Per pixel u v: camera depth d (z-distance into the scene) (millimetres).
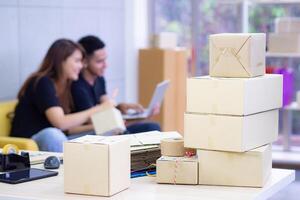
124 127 4250
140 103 6488
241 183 2375
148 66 6422
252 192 2295
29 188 2361
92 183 2244
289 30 6059
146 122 4906
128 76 6430
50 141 3912
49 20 5039
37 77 4293
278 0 6172
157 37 6500
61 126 4250
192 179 2404
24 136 4242
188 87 2400
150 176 2562
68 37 5320
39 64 4793
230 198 2211
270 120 2521
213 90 2350
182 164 2410
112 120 4180
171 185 2408
